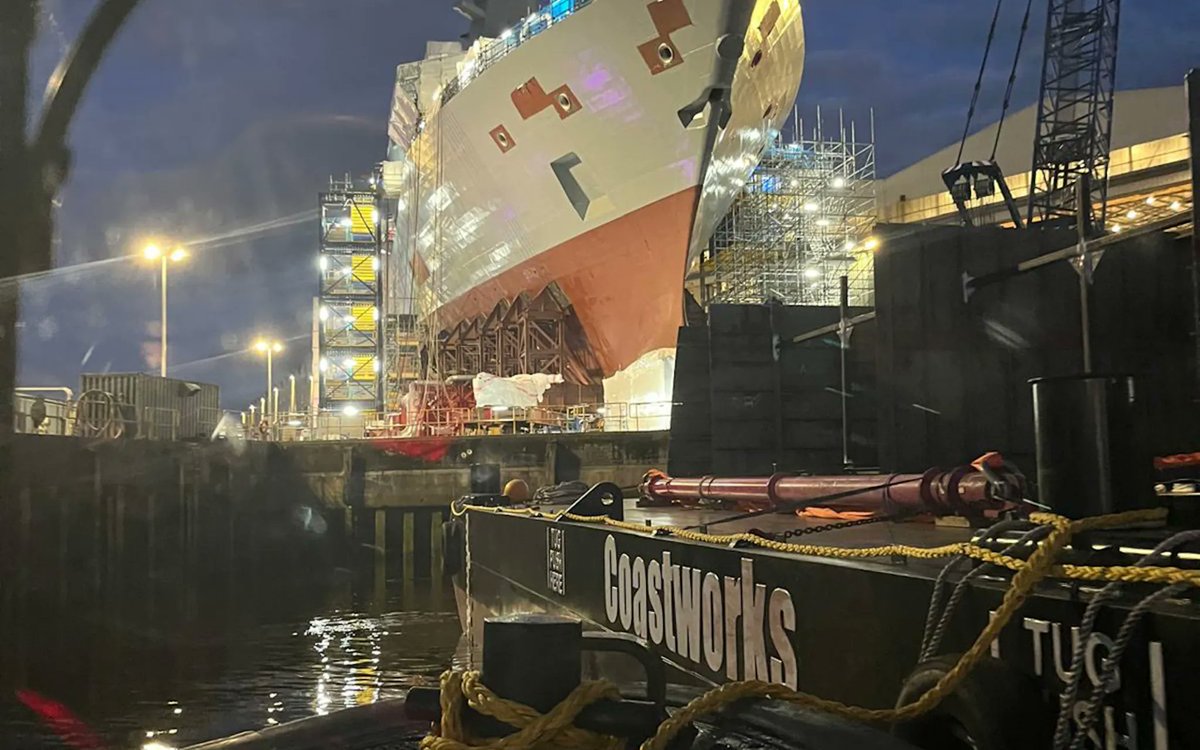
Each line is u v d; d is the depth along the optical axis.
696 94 29.72
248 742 2.14
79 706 14.55
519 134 34.47
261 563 33.75
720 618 5.16
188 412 34.56
